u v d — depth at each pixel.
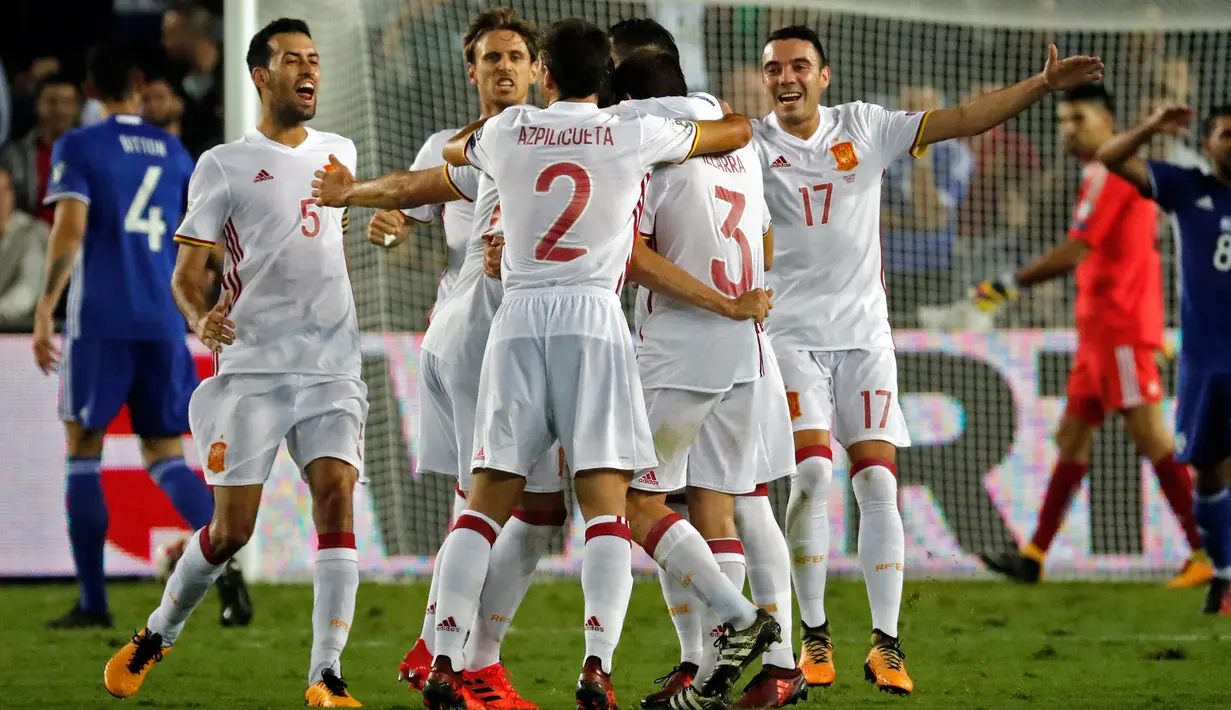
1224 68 41.72
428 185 18.39
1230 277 29.23
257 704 19.30
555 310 16.67
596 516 16.72
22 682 21.41
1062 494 34.59
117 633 27.30
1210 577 34.44
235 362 19.30
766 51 21.69
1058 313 39.69
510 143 17.03
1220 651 24.66
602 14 40.75
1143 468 37.06
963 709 18.67
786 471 18.98
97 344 28.52
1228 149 28.72
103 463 35.09
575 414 16.61
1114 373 33.97
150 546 35.19
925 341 36.56
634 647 25.39
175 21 43.16
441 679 16.30
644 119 17.19
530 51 20.30
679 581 17.14
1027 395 36.84
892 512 20.70
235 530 19.05
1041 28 38.75
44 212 40.31
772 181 21.50
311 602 31.16
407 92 38.59
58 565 35.28
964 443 36.62
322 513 19.20
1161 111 28.19
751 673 21.62
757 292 18.03
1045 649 24.41
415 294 36.91
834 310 21.41
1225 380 29.30
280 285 19.42
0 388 35.28
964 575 36.34
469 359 19.59
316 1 35.56
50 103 40.38
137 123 29.44
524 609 30.59
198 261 19.44
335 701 18.59
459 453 19.70
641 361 18.20
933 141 21.47
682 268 17.84
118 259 28.83
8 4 47.75
